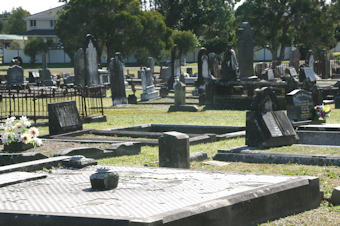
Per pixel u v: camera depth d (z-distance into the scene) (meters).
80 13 74.06
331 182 10.05
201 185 7.88
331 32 75.56
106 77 47.84
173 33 86.12
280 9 75.56
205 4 104.94
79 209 6.68
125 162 12.86
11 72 44.03
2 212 6.65
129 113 26.53
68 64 97.50
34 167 9.90
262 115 13.55
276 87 27.44
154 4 106.94
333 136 15.05
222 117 24.00
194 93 37.22
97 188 7.86
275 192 7.53
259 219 7.26
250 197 7.17
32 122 22.70
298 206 7.92
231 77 29.34
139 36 75.44
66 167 10.19
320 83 43.78
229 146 15.02
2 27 172.00
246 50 31.75
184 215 6.31
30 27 121.75
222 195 7.16
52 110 17.09
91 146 14.16
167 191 7.53
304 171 11.16
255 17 76.38
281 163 12.28
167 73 53.84
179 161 11.56
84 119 22.16
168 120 22.98
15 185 8.40
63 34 76.19
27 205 7.00
